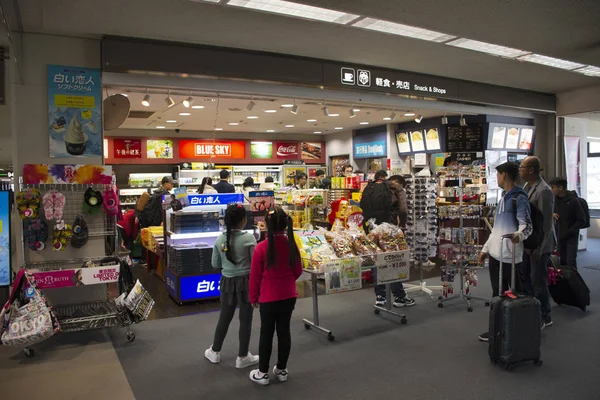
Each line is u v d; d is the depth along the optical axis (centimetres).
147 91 658
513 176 421
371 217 602
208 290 570
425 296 593
